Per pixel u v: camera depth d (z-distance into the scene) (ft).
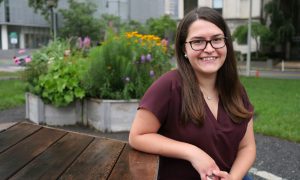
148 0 282.97
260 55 120.78
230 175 6.98
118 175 6.00
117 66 22.76
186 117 6.83
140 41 24.43
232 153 7.31
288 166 15.75
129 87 22.27
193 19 7.27
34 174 6.10
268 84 53.52
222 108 7.34
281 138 20.65
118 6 243.60
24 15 209.77
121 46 23.27
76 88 23.04
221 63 7.32
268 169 15.34
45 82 23.15
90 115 23.17
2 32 200.54
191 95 6.91
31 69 25.26
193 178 7.03
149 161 6.59
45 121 23.85
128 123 22.13
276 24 116.57
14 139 8.18
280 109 29.35
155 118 6.90
